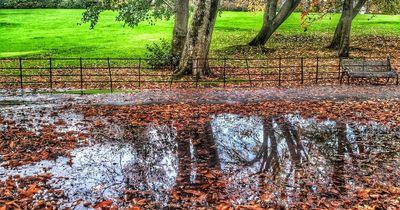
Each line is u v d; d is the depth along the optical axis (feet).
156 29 145.38
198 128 40.50
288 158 32.68
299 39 126.00
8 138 36.32
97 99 52.21
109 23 158.61
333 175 29.22
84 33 138.51
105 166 30.73
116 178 28.60
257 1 138.82
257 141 36.83
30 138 36.52
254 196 25.94
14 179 28.07
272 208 24.23
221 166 30.96
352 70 64.13
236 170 30.17
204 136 38.14
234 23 159.74
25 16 172.96
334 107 48.47
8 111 45.75
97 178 28.55
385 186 27.37
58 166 30.55
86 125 40.86
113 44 119.03
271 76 72.33
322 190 26.78
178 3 81.87
